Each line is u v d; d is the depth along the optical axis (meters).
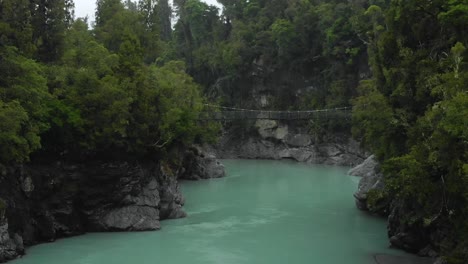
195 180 65.50
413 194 26.77
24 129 31.70
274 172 75.06
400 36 36.12
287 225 39.84
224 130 102.31
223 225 39.94
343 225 39.78
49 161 35.94
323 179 66.69
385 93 36.34
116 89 37.25
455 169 23.70
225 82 103.88
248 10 108.44
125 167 38.38
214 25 113.81
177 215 42.53
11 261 29.86
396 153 33.28
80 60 41.56
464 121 21.83
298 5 99.38
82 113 36.59
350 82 87.88
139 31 60.16
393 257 30.86
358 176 68.38
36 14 44.03
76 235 36.16
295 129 95.50
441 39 33.56
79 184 36.81
